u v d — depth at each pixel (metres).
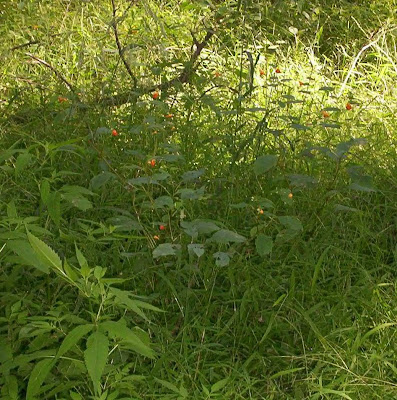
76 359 2.82
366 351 3.34
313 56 6.55
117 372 2.97
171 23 6.73
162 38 6.30
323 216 4.12
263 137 4.76
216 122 5.12
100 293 2.57
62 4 6.96
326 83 6.20
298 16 7.15
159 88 5.34
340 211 4.16
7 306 3.21
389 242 4.17
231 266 3.69
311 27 7.14
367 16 7.26
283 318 3.44
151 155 4.18
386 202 4.36
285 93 5.66
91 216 4.07
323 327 3.44
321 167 4.64
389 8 7.36
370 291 3.64
